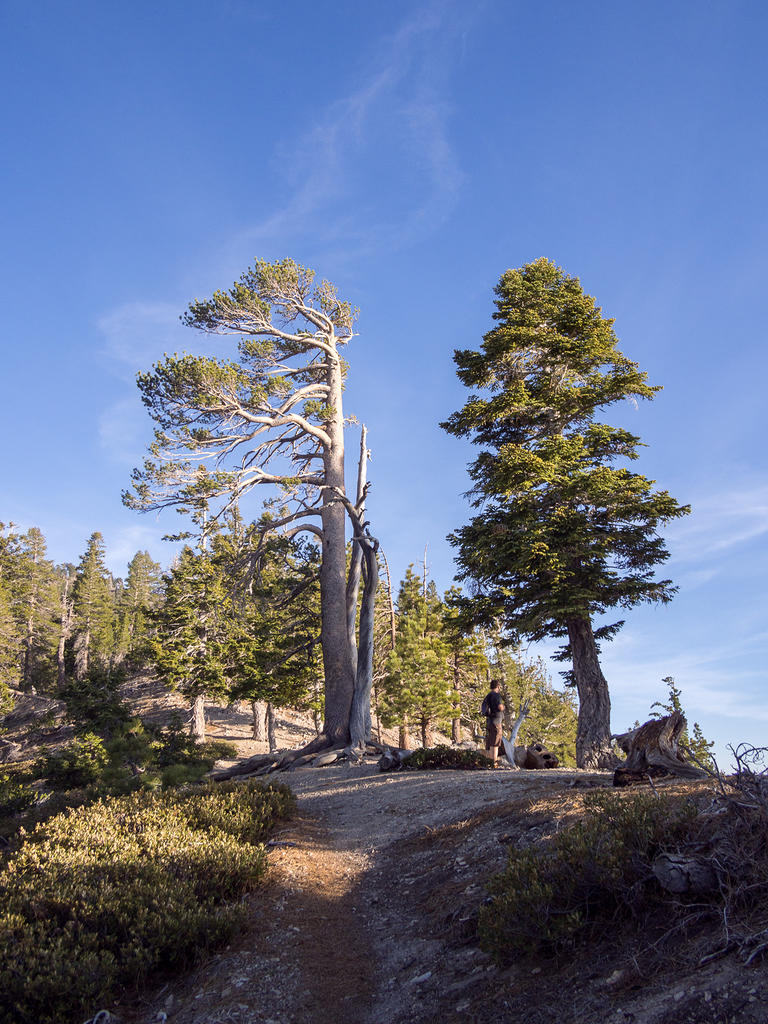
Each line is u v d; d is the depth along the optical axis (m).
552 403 20.64
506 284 22.27
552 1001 4.30
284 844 10.01
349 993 5.64
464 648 38.81
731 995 3.49
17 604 57.41
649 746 8.98
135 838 9.34
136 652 37.00
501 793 10.59
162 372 23.78
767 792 4.72
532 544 18.22
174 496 24.42
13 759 40.25
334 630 25.16
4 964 5.75
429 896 7.39
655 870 4.74
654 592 18.48
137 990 6.02
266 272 26.98
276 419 26.03
